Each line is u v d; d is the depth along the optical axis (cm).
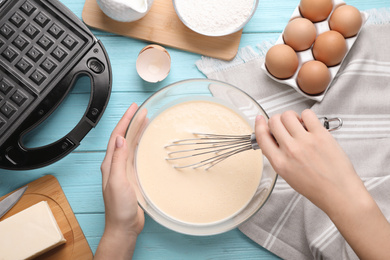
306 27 90
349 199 62
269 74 96
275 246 95
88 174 99
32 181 97
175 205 89
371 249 63
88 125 89
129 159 87
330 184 62
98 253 86
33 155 89
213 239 98
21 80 91
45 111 93
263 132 64
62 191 97
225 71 100
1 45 92
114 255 86
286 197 95
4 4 91
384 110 97
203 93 90
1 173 98
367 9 101
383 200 94
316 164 61
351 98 97
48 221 92
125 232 87
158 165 89
